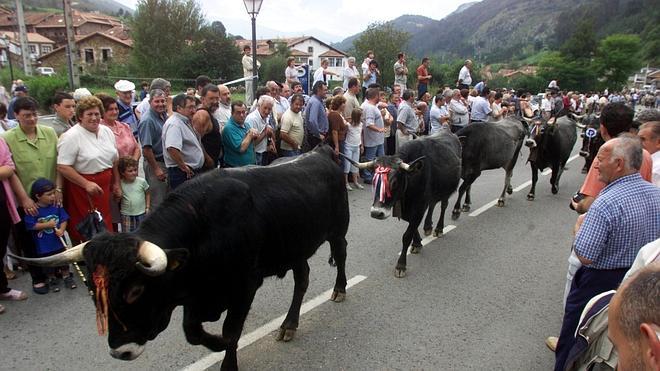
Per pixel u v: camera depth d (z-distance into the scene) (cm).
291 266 382
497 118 1280
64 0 1773
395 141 1012
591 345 227
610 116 393
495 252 610
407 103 912
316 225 390
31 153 456
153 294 261
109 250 242
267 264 353
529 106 1149
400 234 666
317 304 456
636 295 139
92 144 474
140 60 3756
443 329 418
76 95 633
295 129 764
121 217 529
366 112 890
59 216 463
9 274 498
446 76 3544
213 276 306
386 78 3322
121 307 245
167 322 287
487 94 1268
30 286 482
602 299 227
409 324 424
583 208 346
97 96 523
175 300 287
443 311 450
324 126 788
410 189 523
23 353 366
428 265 561
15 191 439
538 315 449
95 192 467
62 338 388
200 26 3875
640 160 283
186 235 287
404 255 528
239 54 3681
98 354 367
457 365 366
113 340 254
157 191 551
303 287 406
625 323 139
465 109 1112
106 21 7388
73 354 366
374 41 3616
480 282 518
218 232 302
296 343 389
